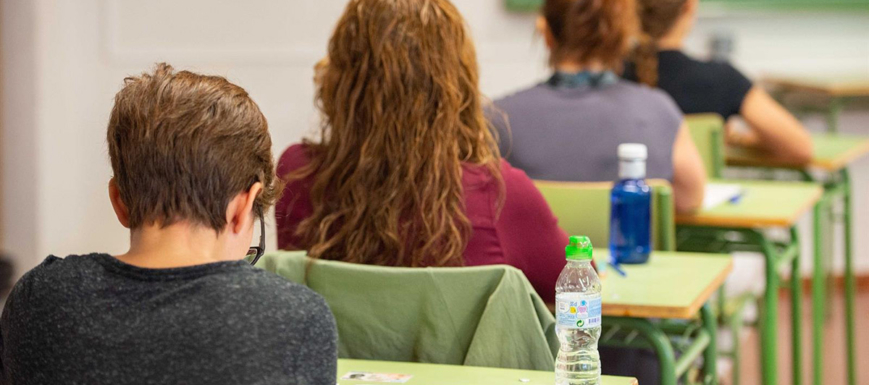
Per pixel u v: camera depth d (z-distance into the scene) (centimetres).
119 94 134
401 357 185
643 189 241
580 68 290
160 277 125
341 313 185
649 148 286
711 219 301
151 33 500
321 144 206
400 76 193
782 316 530
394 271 181
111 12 495
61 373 123
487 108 271
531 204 198
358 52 197
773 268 302
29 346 126
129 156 130
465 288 179
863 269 570
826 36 540
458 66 198
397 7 196
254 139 134
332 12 504
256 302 124
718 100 378
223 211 131
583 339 177
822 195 407
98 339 122
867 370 459
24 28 477
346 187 196
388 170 194
